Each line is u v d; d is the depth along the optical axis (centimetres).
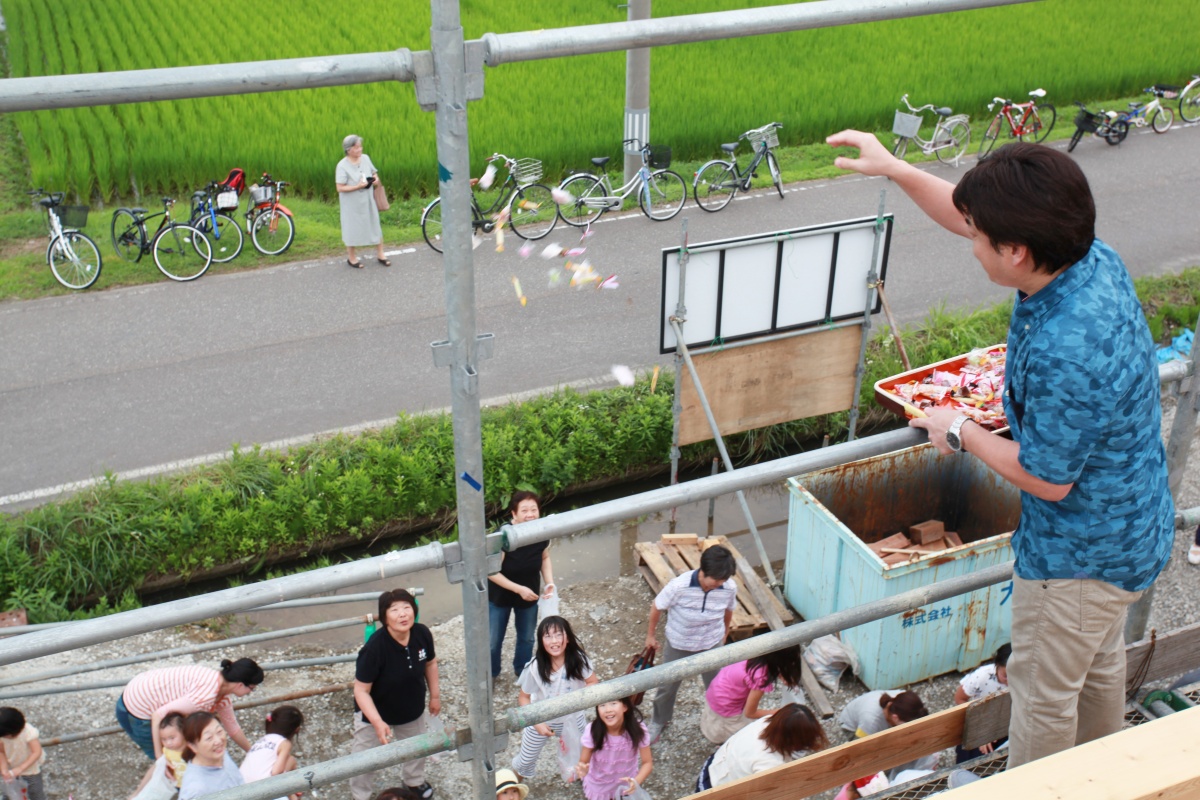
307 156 1518
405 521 916
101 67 1855
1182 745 156
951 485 795
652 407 978
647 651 661
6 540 801
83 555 820
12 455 927
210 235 1328
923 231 1402
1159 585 755
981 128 1822
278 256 1315
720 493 226
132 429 965
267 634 649
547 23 2067
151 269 1273
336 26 2088
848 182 1566
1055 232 184
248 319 1163
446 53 170
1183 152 1725
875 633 672
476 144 1534
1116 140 1745
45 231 1379
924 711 516
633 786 566
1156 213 1465
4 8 2272
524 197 1375
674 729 667
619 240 1372
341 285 1244
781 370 855
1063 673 223
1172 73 1978
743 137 1478
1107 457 201
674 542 823
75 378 1045
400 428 937
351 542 903
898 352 1069
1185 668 304
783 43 2117
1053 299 194
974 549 661
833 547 699
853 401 888
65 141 1595
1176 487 287
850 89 1855
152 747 580
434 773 639
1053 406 192
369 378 1048
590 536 933
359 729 574
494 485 934
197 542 852
